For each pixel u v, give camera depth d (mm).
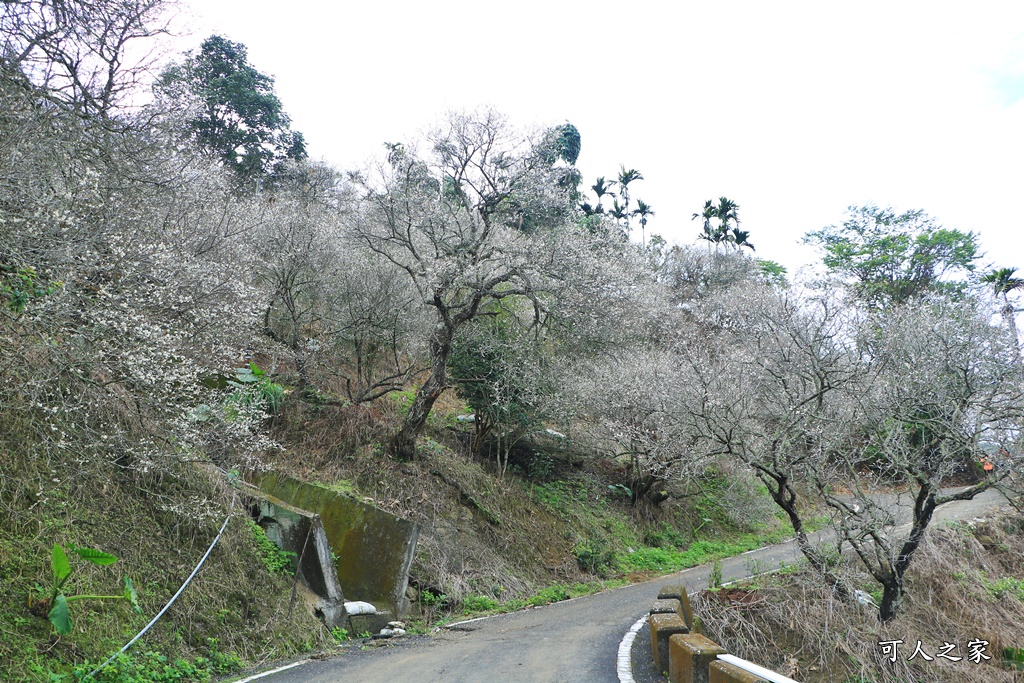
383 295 17141
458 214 16109
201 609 8156
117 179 9711
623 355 19859
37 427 7805
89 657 6504
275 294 16297
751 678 5688
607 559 17547
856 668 9352
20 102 8227
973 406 10695
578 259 16688
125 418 8836
